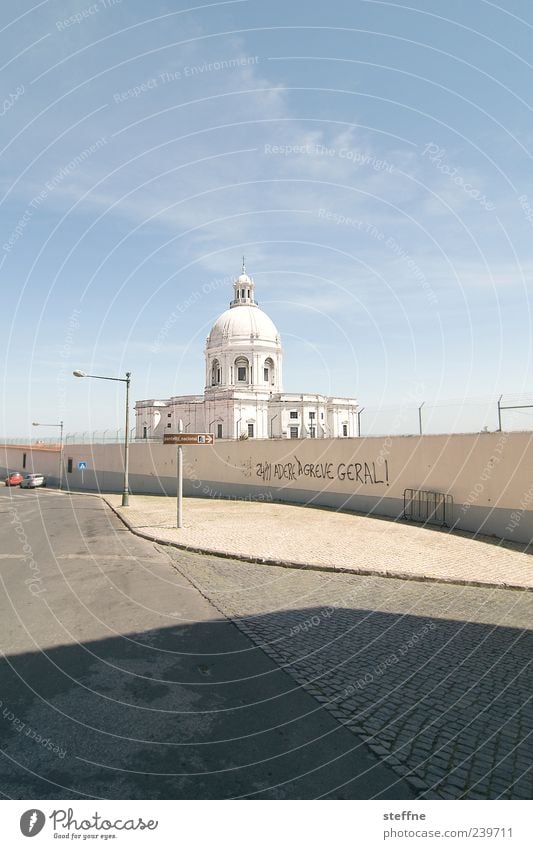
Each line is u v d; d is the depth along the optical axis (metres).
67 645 6.11
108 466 39.19
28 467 54.91
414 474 16.27
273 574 9.88
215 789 3.42
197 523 17.03
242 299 73.38
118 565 10.76
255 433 64.56
